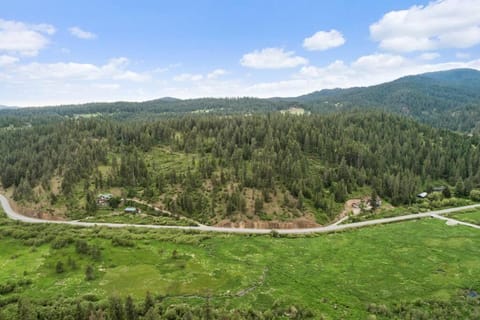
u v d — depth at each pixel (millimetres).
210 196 128000
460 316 60188
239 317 58156
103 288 70250
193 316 57562
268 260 85125
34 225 113312
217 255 88312
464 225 107312
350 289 70312
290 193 127375
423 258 84188
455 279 73125
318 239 100125
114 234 101125
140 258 85500
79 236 100312
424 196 138125
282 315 61031
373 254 87688
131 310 55688
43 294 67688
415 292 68500
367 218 118000
